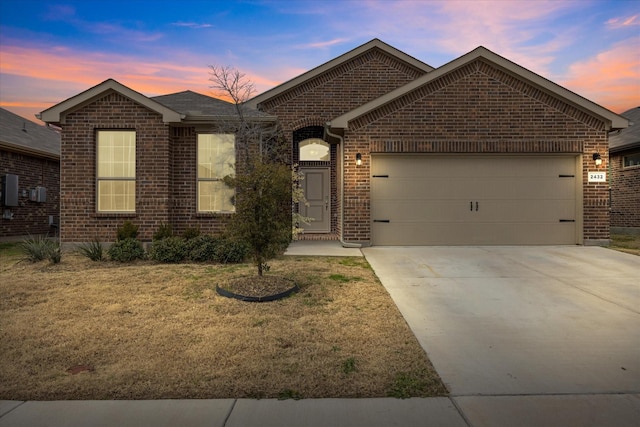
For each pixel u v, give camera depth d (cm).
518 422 293
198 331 459
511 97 1073
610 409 311
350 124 1073
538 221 1088
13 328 469
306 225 1399
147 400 321
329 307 546
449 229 1088
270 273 733
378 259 894
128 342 429
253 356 396
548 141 1068
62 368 373
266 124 1178
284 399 323
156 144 1080
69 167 1072
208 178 1138
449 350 423
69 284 664
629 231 1559
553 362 394
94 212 1076
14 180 1395
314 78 1367
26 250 903
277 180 616
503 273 766
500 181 1089
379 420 295
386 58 1384
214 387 338
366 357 397
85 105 1075
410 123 1072
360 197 1074
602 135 1071
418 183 1090
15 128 1634
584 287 670
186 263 852
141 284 663
